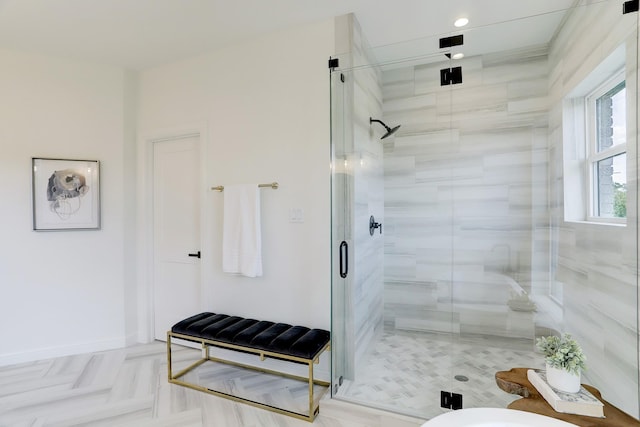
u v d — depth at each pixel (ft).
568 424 3.02
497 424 3.05
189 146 9.64
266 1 6.84
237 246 8.29
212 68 8.95
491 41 8.38
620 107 6.09
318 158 7.77
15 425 6.06
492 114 9.19
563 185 7.91
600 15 6.00
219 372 8.11
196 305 9.59
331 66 7.39
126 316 9.80
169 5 6.94
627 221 5.45
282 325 7.69
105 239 9.61
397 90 9.81
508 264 9.17
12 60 8.82
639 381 5.08
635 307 5.20
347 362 7.36
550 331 8.52
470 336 9.36
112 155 9.70
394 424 5.96
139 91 10.01
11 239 8.75
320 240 7.77
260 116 8.36
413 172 9.89
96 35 8.12
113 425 6.06
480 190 9.39
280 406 6.65
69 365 8.50
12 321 8.72
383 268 9.93
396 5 7.02
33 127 8.96
